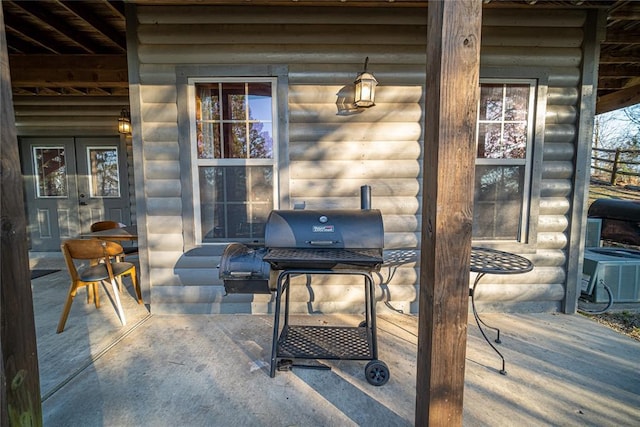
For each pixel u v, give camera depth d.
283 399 1.93
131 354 2.41
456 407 1.32
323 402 1.91
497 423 1.75
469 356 2.39
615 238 5.11
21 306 1.14
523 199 3.14
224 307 3.12
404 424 1.74
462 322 1.28
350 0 2.53
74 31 3.49
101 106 5.35
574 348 2.51
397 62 2.96
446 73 1.18
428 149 1.29
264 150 3.06
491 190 3.14
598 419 1.78
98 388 2.02
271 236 2.12
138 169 3.00
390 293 3.13
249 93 3.01
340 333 2.52
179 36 2.87
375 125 3.03
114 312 3.17
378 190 3.08
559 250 3.20
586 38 2.96
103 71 4.19
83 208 5.61
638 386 2.06
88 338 2.65
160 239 3.08
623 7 2.93
